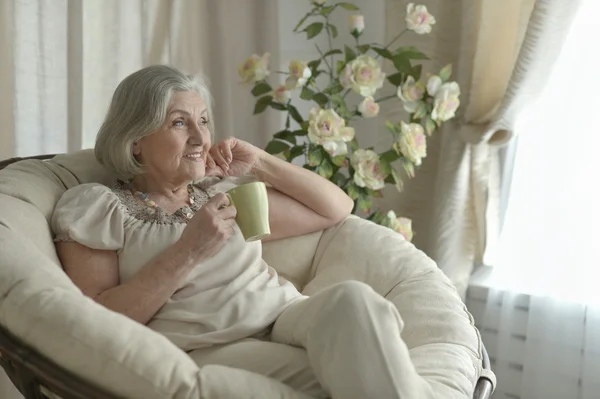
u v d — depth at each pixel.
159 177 1.58
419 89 2.12
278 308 1.50
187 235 1.41
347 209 1.87
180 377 1.10
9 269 1.17
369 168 2.08
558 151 2.28
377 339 1.15
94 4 2.09
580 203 2.24
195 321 1.43
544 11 2.01
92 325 1.10
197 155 1.57
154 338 1.14
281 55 2.73
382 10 2.72
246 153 1.75
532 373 2.33
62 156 1.70
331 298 1.21
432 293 1.66
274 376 1.30
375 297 1.18
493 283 2.44
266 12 2.57
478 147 2.36
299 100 2.84
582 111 2.22
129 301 1.38
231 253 1.52
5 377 1.89
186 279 1.47
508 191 2.49
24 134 1.98
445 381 1.34
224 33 2.46
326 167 2.15
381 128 2.66
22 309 1.12
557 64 2.13
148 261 1.46
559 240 2.28
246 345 1.38
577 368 2.27
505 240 2.42
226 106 2.52
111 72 2.16
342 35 2.85
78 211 1.46
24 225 1.38
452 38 2.44
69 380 1.09
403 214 2.60
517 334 2.38
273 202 1.79
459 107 2.35
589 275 2.24
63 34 2.01
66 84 2.04
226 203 1.42
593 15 2.17
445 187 2.38
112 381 1.09
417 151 2.07
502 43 2.25
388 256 1.78
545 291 2.31
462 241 2.44
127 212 1.51
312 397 1.18
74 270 1.43
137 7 2.22
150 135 1.53
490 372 1.51
